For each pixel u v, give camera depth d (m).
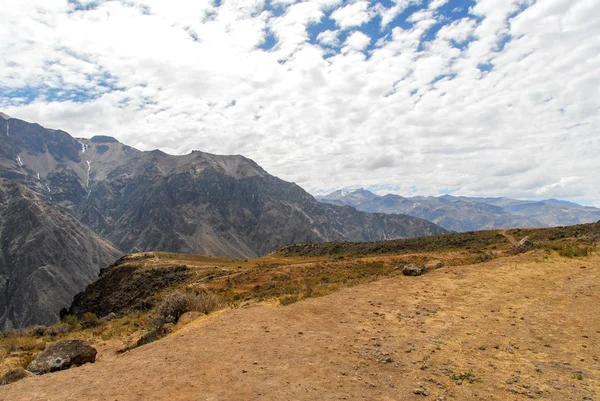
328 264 50.25
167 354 11.63
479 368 9.61
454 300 16.62
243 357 10.84
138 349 13.09
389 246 81.19
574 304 14.53
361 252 82.94
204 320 16.16
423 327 13.23
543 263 22.59
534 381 8.73
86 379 10.08
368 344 11.68
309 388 8.58
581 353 10.25
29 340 22.70
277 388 8.62
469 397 8.02
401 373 9.40
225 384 8.98
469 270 22.59
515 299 15.99
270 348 11.55
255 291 33.50
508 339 11.60
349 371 9.59
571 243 29.56
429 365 9.88
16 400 8.88
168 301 19.56
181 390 8.77
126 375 10.06
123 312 45.50
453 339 11.88
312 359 10.51
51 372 11.99
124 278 96.62
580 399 7.80
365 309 15.98
